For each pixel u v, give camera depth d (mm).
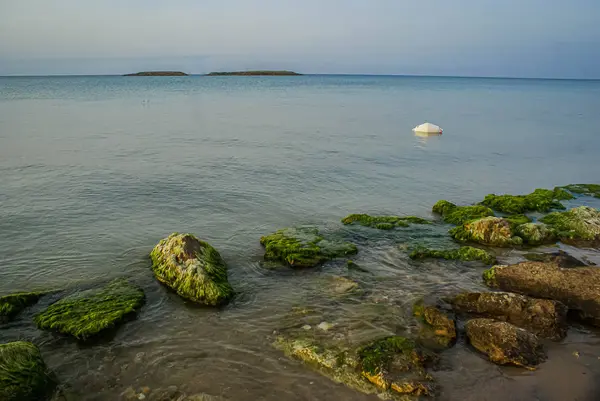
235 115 60312
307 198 22000
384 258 15102
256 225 18094
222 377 9266
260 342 10414
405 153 34125
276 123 51875
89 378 9266
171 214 19141
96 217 18516
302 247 15031
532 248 16062
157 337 10617
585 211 17812
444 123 53938
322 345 10180
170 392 8875
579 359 9812
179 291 12422
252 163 29328
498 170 29188
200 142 37281
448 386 8938
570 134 45281
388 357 9500
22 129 42000
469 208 19141
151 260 14453
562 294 11898
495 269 13406
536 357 9719
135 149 33250
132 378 9273
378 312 11680
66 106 68188
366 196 22625
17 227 17188
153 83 196375
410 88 169875
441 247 15844
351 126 49906
